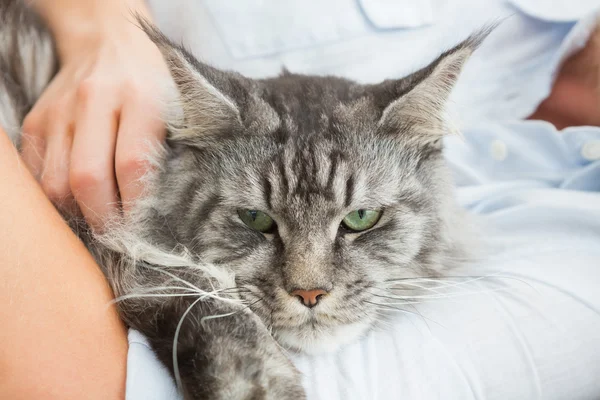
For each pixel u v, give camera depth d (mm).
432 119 440
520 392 385
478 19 595
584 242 456
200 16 593
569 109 603
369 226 428
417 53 596
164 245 425
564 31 600
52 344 341
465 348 387
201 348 362
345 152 423
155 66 489
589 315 406
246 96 428
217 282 401
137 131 431
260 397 354
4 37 502
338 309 408
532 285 417
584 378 396
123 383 353
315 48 594
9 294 339
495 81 596
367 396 368
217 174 424
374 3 587
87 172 412
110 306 373
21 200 360
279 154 419
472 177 554
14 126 473
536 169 551
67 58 502
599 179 515
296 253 405
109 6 523
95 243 416
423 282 438
